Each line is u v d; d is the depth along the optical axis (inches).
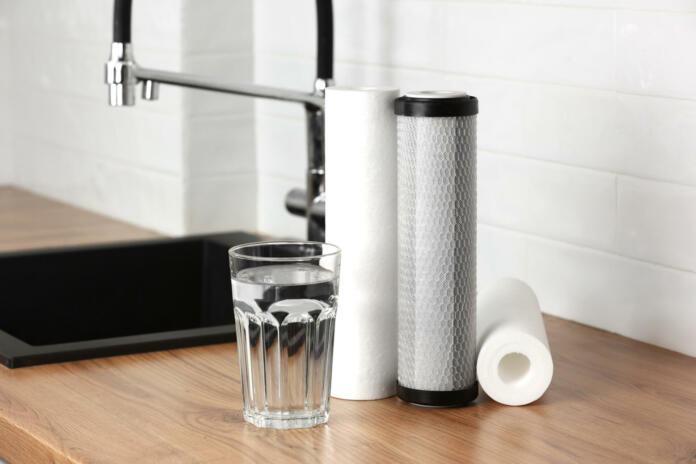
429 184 42.2
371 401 45.0
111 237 83.7
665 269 53.9
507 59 61.1
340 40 73.8
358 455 38.9
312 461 38.3
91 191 95.7
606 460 38.6
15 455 42.8
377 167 43.9
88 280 71.6
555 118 58.7
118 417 42.8
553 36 58.1
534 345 43.5
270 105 82.7
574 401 45.3
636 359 52.2
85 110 94.7
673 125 52.5
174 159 82.7
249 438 40.5
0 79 108.7
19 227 88.0
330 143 44.4
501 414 43.4
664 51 52.4
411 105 42.1
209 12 81.0
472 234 43.3
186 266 75.5
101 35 90.5
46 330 70.2
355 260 44.3
